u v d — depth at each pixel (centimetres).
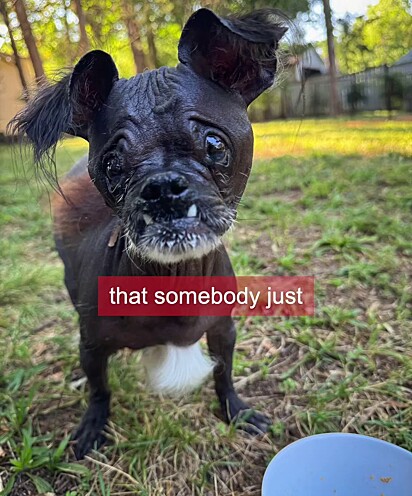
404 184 88
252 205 84
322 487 30
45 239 78
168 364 34
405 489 29
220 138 23
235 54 25
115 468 34
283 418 39
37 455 35
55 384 43
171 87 23
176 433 37
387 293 54
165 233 21
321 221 73
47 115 26
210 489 33
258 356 46
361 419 37
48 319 55
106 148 24
